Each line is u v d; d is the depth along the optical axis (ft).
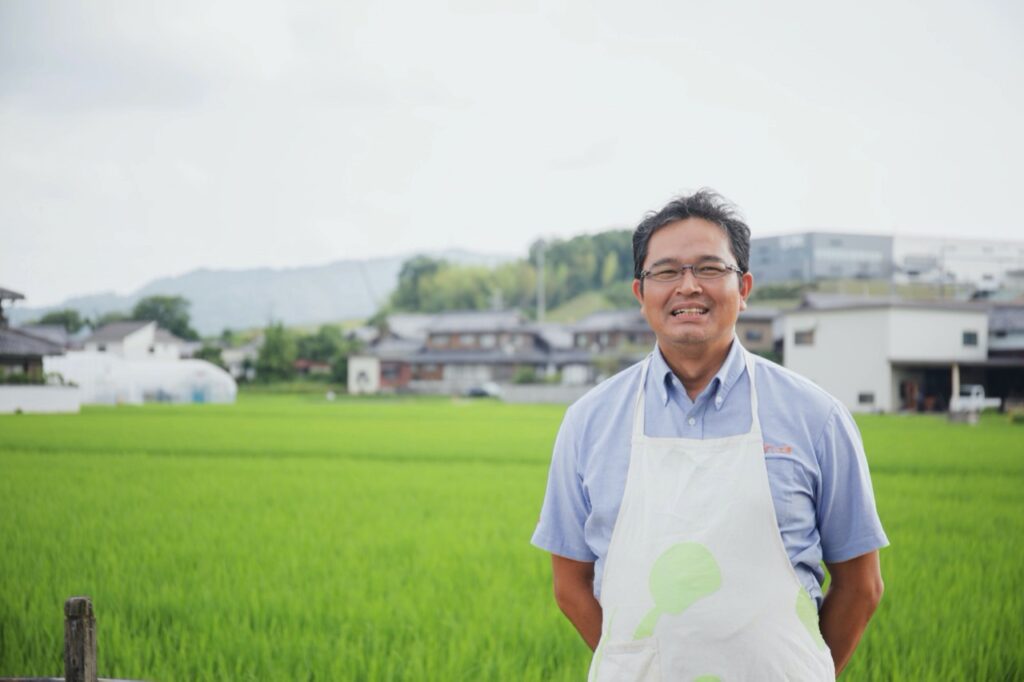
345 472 52.85
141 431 83.82
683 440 8.42
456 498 41.83
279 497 42.01
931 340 136.15
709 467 8.27
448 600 22.35
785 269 258.78
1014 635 19.17
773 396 8.41
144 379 171.32
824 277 251.60
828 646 8.70
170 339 276.62
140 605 21.62
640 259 8.96
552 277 393.50
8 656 18.49
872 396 135.85
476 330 237.86
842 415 8.35
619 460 8.66
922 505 38.99
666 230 8.69
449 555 27.89
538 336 235.20
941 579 24.14
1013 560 27.04
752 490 8.11
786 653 7.90
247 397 210.79
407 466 56.34
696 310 8.46
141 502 40.04
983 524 34.01
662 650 8.01
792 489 8.10
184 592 23.32
